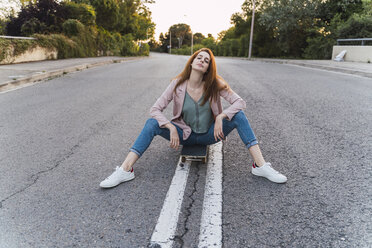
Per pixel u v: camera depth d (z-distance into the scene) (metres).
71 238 1.89
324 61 15.73
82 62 15.40
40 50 16.02
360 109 4.93
